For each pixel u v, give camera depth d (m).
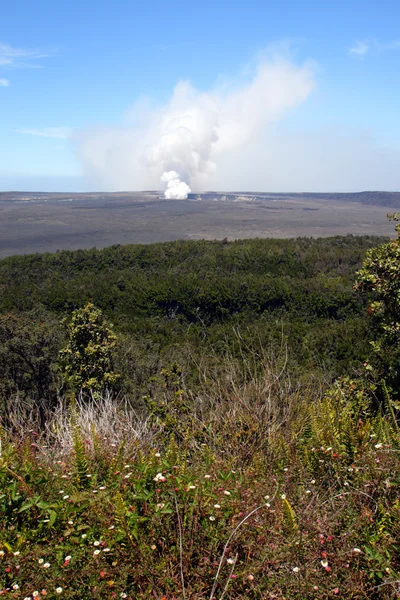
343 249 46.06
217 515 2.36
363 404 4.29
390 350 5.60
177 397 4.52
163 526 2.30
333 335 18.12
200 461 3.31
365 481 2.60
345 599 1.99
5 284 38.59
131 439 3.73
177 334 25.50
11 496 2.47
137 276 39.88
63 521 2.37
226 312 31.08
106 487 2.62
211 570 2.11
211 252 47.44
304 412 3.88
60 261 45.38
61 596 1.99
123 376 13.31
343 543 2.22
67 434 3.88
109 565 2.11
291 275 41.84
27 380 13.94
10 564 2.08
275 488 2.73
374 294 6.64
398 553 2.19
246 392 4.03
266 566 2.12
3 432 3.62
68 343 13.94
